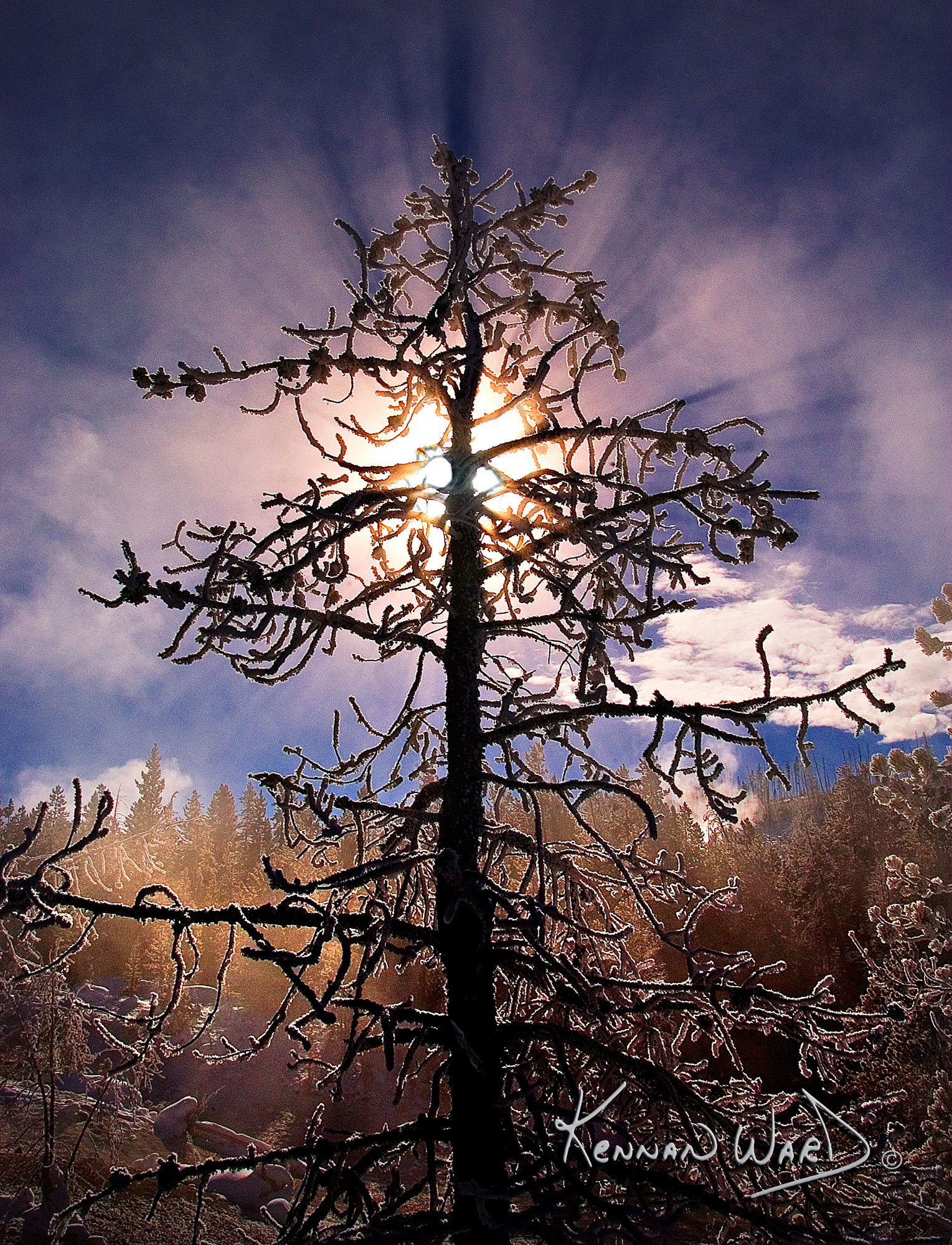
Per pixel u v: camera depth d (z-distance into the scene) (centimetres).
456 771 421
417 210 499
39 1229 1407
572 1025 491
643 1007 438
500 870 557
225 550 348
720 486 379
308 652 383
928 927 1101
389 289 494
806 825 3909
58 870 378
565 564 480
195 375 401
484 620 472
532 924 381
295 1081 2202
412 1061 443
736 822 357
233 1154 1875
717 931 2581
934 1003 1012
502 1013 502
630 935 482
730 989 433
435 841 492
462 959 387
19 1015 1140
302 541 407
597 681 439
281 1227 338
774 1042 1691
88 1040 1465
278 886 325
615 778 504
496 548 457
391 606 467
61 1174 1532
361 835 432
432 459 411
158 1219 1567
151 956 2789
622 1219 306
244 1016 2680
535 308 442
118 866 773
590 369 467
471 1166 351
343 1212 352
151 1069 1468
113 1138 1742
